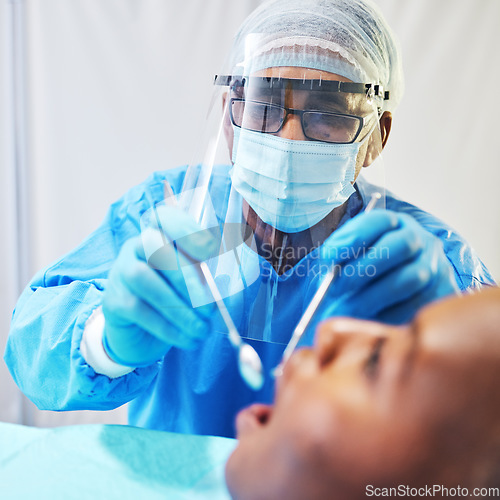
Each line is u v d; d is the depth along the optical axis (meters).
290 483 0.37
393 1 1.40
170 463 0.55
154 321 0.60
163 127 1.49
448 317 0.39
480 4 1.38
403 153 1.41
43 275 0.90
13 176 1.57
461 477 0.34
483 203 1.40
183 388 0.81
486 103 1.39
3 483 0.51
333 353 0.43
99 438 0.59
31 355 0.80
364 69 0.71
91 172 1.55
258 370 0.60
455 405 0.35
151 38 1.47
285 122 0.67
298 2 0.75
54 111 1.54
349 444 0.36
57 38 1.50
